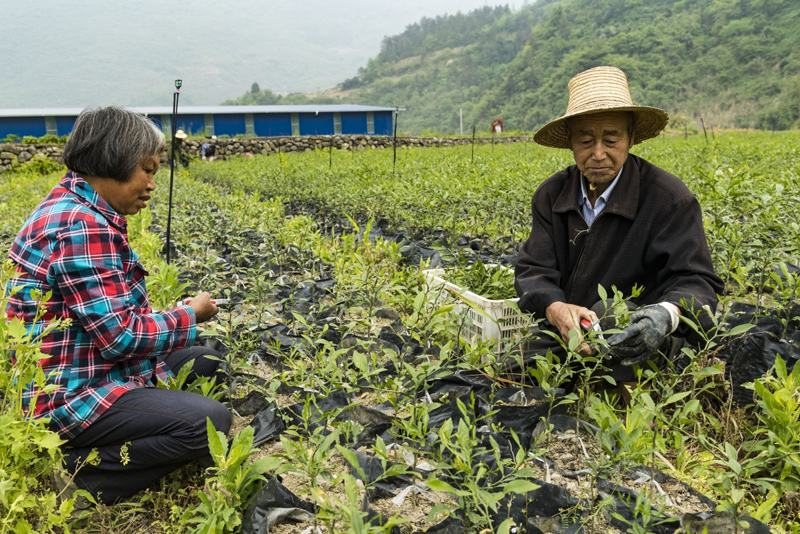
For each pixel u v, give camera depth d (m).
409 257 6.21
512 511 2.43
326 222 8.78
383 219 8.66
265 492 2.47
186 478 2.95
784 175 7.82
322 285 5.54
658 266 3.48
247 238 7.61
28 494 2.48
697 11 133.75
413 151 25.67
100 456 2.73
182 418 2.71
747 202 5.55
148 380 3.06
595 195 3.56
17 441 2.26
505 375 3.73
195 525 2.54
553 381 3.11
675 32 126.56
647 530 2.30
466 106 184.75
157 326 2.79
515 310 3.68
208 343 4.25
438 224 7.23
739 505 2.34
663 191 3.39
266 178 14.05
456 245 6.76
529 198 7.34
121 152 2.67
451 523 2.36
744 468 2.44
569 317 3.21
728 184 5.98
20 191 13.32
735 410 3.31
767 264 4.26
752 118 85.44
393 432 2.78
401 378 3.01
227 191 15.26
